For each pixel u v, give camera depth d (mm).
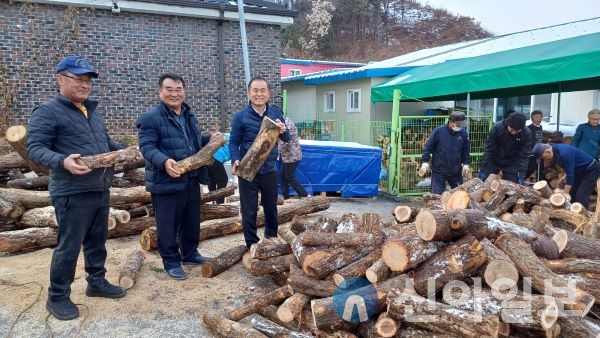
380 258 3502
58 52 10391
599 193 5410
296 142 8117
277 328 3404
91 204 3666
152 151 4289
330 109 17094
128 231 6023
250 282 4551
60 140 3541
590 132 8117
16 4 10016
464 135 7121
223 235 6176
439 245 3295
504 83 8297
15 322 3650
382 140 11586
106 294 4109
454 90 9633
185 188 4547
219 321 3533
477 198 5812
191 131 4719
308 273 3621
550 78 7324
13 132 5758
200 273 4770
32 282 4426
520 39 12781
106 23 10781
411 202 9406
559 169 8391
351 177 9625
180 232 4949
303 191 8367
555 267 3434
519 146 6551
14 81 10109
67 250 3631
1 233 5219
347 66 25797
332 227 4461
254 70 12461
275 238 5000
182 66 11633
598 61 6566
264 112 5000
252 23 12312
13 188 6277
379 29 48250
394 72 14219
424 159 7234
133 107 11188
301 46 42344
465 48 15156
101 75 10812
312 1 44906
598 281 3287
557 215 5418
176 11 11219
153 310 3926
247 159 4625
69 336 3484
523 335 3020
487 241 3318
